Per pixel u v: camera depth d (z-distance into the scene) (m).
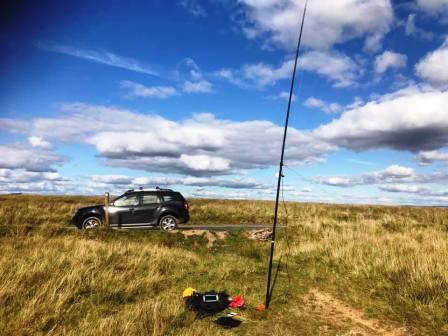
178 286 6.93
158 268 7.76
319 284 7.36
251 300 6.28
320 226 14.18
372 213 22.23
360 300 6.36
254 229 12.70
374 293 6.71
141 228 12.70
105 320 4.74
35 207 18.45
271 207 23.33
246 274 8.00
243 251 10.46
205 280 7.39
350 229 13.04
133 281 6.63
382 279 7.36
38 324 4.68
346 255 9.02
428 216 19.45
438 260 7.55
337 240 10.61
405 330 5.14
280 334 4.93
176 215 12.87
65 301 5.46
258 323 5.36
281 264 9.02
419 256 7.86
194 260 8.94
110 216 12.46
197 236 11.47
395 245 9.67
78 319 5.01
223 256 9.80
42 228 10.86
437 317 5.45
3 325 4.52
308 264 8.96
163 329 4.72
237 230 12.32
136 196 12.80
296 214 20.30
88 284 6.25
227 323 5.27
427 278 6.56
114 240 9.99
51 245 8.50
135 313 5.18
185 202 13.06
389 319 5.54
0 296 5.21
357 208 26.39
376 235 11.99
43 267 6.45
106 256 7.80
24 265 6.32
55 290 5.50
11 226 10.91
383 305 6.09
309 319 5.57
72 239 9.36
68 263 7.09
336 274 7.96
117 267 7.49
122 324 4.71
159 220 12.74
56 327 4.70
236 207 22.44
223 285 7.10
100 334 4.40
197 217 18.45
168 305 5.54
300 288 7.09
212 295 5.76
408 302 6.04
